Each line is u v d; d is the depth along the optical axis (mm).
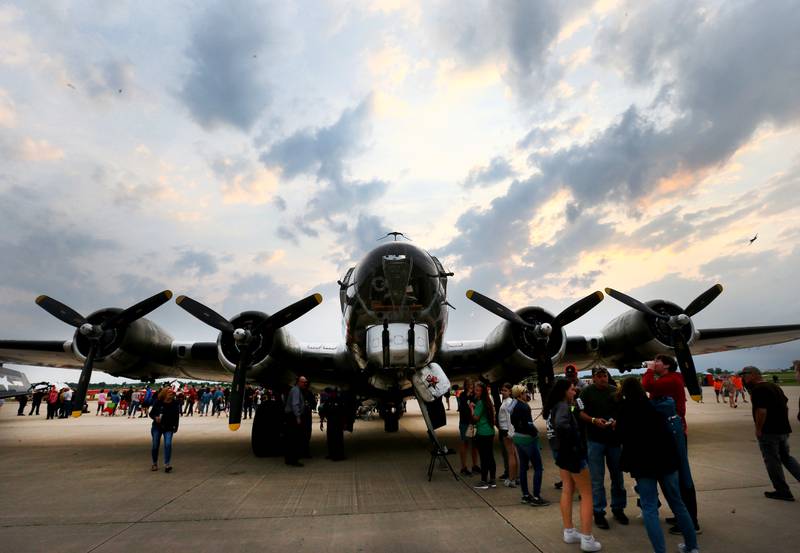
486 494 6047
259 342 9609
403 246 9430
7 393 24062
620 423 3949
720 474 6871
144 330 10320
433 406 8570
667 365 5180
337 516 5125
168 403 8125
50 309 9703
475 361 11234
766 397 5605
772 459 5547
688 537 3775
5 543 4371
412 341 8477
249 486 6691
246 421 20766
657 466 3689
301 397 8672
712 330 11430
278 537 4461
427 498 5867
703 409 20750
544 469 7723
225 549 4168
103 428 17438
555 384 4512
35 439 13398
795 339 12141
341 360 11078
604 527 4664
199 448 11125
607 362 11805
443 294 9508
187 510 5445
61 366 13469
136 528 4812
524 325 9570
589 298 9352
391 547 4148
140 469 8195
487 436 6500
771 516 4883
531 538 4348
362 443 11789
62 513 5387
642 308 9727
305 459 9148
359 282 9164
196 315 9484
